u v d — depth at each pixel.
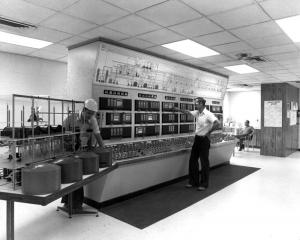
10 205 2.15
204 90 7.10
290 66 6.39
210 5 2.92
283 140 9.03
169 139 5.43
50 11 3.10
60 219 3.46
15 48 4.90
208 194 4.63
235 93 13.27
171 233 3.12
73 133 3.05
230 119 13.09
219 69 6.90
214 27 3.65
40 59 5.77
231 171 6.58
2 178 2.40
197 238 3.01
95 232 3.10
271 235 3.10
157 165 4.65
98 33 3.92
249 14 3.18
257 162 7.94
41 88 5.82
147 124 5.21
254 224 3.41
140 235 3.05
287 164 7.61
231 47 4.71
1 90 5.14
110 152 3.05
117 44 4.36
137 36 4.06
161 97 5.63
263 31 3.82
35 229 3.16
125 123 4.71
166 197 4.43
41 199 1.87
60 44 4.57
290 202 4.26
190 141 5.80
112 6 2.95
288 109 9.40
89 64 4.24
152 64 5.15
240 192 4.78
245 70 7.01
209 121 4.83
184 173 5.58
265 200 4.35
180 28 3.69
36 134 2.65
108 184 3.76
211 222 3.45
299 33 3.92
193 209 3.90
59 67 6.17
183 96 6.30
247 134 10.50
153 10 3.06
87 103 3.26
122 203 4.09
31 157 2.53
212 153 6.44
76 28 3.70
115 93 4.55
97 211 3.73
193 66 6.34
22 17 3.30
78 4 2.90
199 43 4.46
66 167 2.25
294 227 3.33
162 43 4.45
